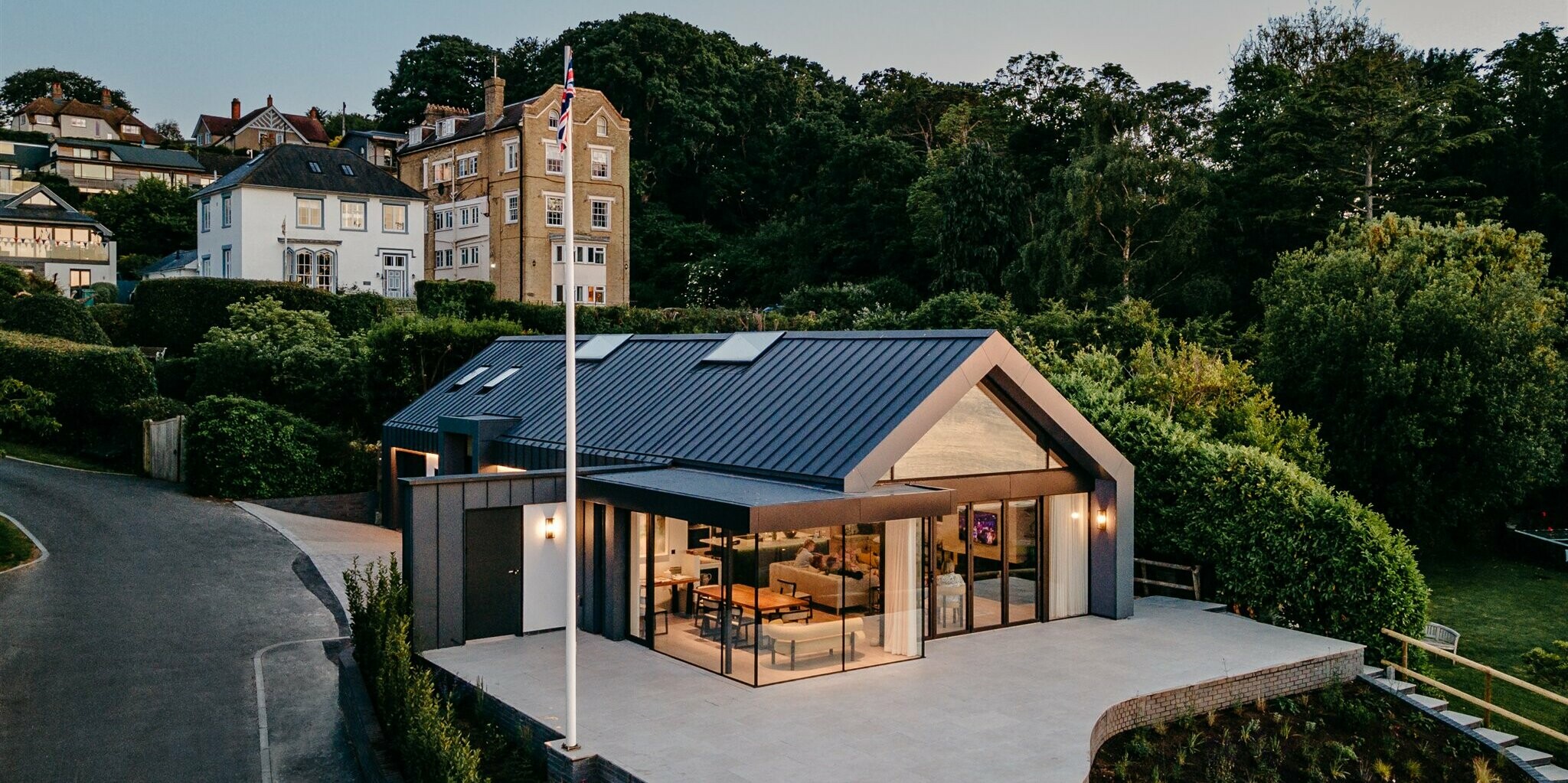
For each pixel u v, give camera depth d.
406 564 15.80
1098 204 44.09
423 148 65.25
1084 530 18.17
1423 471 27.69
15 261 60.78
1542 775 13.62
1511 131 44.41
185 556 22.00
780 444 16.25
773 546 14.43
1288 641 16.50
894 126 74.19
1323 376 28.20
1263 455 19.19
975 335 16.19
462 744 10.62
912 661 15.30
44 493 26.73
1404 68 48.38
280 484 28.33
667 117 77.12
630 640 16.41
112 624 17.62
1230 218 46.12
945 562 16.62
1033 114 56.16
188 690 14.98
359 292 49.16
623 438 19.19
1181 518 19.56
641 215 72.81
